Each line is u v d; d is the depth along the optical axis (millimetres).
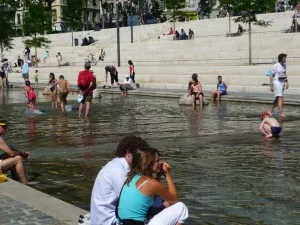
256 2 38219
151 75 38875
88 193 9289
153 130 17094
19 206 7664
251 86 30828
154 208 5465
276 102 19797
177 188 9383
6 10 52062
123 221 5293
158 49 50312
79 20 80125
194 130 16859
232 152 12828
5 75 44438
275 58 40531
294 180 9844
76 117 21422
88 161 12047
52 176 10633
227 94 28625
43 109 24938
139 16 87938
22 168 10008
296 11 48688
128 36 64438
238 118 19859
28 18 60625
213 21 57562
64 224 6758
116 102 28125
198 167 11133
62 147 14094
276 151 12820
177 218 5371
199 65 40906
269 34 44438
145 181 5320
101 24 93562
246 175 10312
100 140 15211
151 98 30484
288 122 18203
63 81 23328
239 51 43125
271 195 8844
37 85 43625
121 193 5367
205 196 8852
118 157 5832
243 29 51250
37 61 63406
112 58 55812
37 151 13516
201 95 24703
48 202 7875
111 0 97250
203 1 78562
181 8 63719
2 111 24406
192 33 54281
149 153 5391
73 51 63969
